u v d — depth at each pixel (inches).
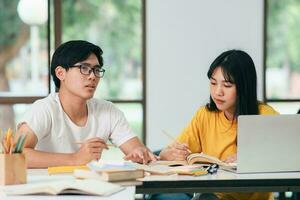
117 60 192.7
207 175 82.4
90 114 100.0
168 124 187.2
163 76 186.1
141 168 83.8
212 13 184.4
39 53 190.9
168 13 184.7
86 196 67.5
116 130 102.0
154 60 185.8
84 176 77.3
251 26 185.3
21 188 69.6
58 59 94.7
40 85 191.0
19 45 190.7
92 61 93.3
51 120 95.6
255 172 84.4
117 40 192.9
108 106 103.3
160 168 86.1
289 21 193.0
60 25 189.2
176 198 102.0
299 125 84.4
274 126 84.0
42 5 189.2
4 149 74.0
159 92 186.5
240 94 96.1
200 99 185.8
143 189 77.1
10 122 188.4
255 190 79.0
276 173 84.3
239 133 83.5
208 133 102.3
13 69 190.9
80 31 192.9
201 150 103.6
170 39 185.0
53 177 79.8
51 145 96.4
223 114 101.3
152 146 187.5
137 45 192.4
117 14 192.7
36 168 88.8
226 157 98.0
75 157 89.1
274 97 193.5
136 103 190.4
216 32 184.7
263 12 185.5
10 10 189.6
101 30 193.3
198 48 184.9
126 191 70.9
